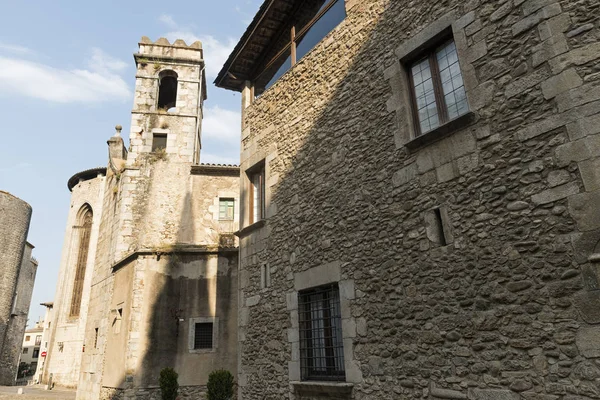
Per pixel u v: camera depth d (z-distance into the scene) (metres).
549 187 4.08
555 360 3.77
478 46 4.95
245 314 8.46
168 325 12.02
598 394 3.46
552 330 3.84
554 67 4.21
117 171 16.89
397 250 5.50
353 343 5.83
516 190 4.34
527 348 3.98
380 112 6.21
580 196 3.84
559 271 3.88
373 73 6.48
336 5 7.85
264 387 7.48
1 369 32.84
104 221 17.56
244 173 9.63
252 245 8.73
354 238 6.21
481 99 4.82
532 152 4.28
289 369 6.95
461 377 4.46
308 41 8.52
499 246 4.38
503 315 4.22
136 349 11.55
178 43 18.83
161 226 14.73
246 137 9.84
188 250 12.86
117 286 13.60
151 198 15.12
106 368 12.73
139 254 12.54
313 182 7.32
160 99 20.61
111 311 13.48
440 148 5.19
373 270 5.79
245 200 9.37
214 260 13.02
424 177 5.34
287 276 7.50
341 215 6.55
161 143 16.70
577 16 4.18
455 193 4.92
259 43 9.84
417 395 4.87
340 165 6.77
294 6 8.99
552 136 4.14
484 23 4.95
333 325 6.45
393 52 6.18
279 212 8.09
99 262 16.73
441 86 5.53
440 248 4.95
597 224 3.69
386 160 5.94
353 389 5.68
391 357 5.27
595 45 4.02
